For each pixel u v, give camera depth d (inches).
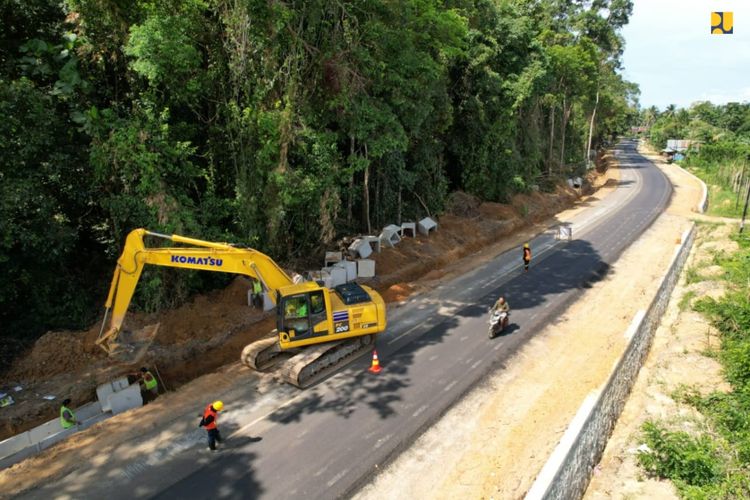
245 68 762.2
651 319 760.3
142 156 670.5
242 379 588.7
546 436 475.8
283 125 765.9
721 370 644.7
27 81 619.5
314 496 399.5
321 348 592.1
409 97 960.9
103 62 741.9
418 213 1237.7
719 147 2797.7
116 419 513.0
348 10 823.1
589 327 734.5
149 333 634.2
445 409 521.3
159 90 736.3
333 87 824.9
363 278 908.6
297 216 898.7
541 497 339.6
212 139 815.7
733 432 516.1
